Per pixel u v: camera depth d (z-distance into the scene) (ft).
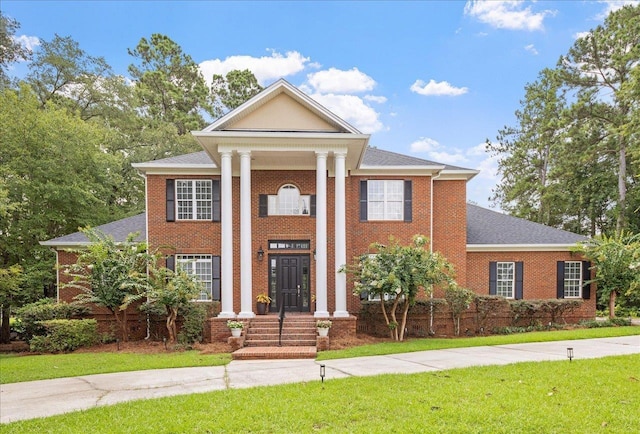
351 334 51.08
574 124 100.83
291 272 60.13
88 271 58.23
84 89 102.94
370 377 29.71
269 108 54.39
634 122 80.89
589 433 19.08
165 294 49.65
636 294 76.54
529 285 66.54
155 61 152.76
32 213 70.79
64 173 72.33
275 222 60.29
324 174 52.90
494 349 42.11
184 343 49.96
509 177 139.85
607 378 28.14
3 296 64.23
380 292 50.37
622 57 91.56
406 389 26.35
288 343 47.57
